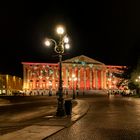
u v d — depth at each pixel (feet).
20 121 62.95
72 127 50.70
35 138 37.93
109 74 439.63
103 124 54.29
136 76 259.19
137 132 43.37
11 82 398.01
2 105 138.00
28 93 386.52
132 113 79.10
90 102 154.40
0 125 54.70
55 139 38.14
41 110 99.96
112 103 140.05
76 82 420.36
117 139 37.27
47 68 423.23
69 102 72.43
